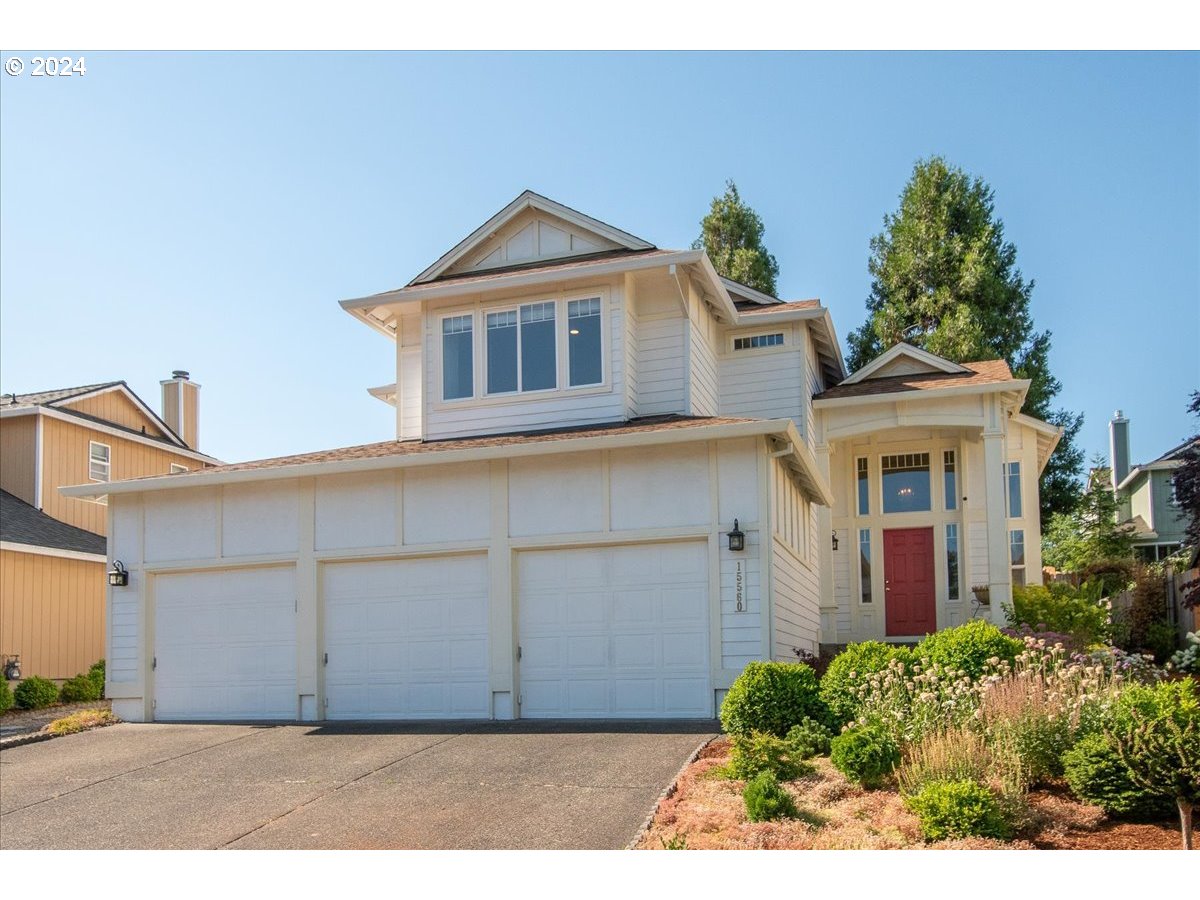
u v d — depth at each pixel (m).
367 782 10.62
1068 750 8.88
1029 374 31.97
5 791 11.36
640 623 14.06
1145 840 7.54
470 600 14.80
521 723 13.80
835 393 20.62
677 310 16.94
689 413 16.62
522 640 14.51
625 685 13.98
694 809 8.62
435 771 10.91
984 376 20.19
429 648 14.88
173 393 32.41
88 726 15.55
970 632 11.54
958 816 7.64
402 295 17.30
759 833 7.84
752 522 13.71
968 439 20.88
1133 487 40.25
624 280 16.52
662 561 14.09
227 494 16.17
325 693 15.27
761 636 13.46
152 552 16.44
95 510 26.92
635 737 12.15
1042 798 8.55
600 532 14.29
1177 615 21.72
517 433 16.55
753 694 10.83
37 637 22.38
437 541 14.98
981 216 33.28
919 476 21.48
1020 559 21.59
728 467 13.93
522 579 14.65
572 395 16.42
